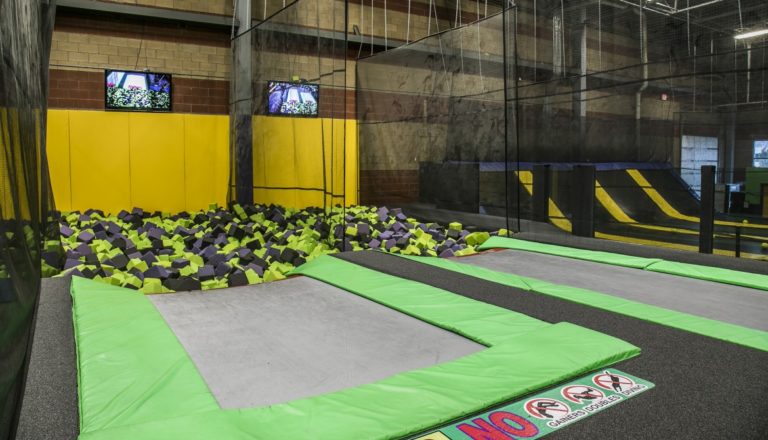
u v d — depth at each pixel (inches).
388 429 79.1
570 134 418.6
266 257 254.4
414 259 213.6
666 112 527.8
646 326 130.3
